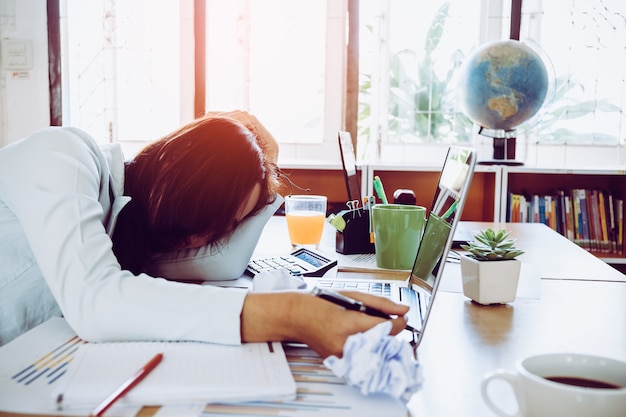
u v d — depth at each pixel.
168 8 3.15
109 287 0.77
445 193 0.96
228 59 3.14
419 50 3.19
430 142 3.25
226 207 0.93
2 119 3.20
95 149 0.97
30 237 0.82
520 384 0.54
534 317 0.97
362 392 0.62
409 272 1.27
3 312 1.01
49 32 3.11
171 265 1.17
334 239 1.65
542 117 3.14
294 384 0.63
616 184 3.05
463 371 0.73
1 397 0.61
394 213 1.26
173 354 0.71
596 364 0.57
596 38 3.08
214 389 0.61
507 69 2.73
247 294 0.77
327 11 3.14
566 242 1.67
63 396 0.59
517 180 3.20
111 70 3.15
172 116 3.21
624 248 2.94
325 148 3.24
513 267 1.03
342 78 3.19
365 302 0.76
